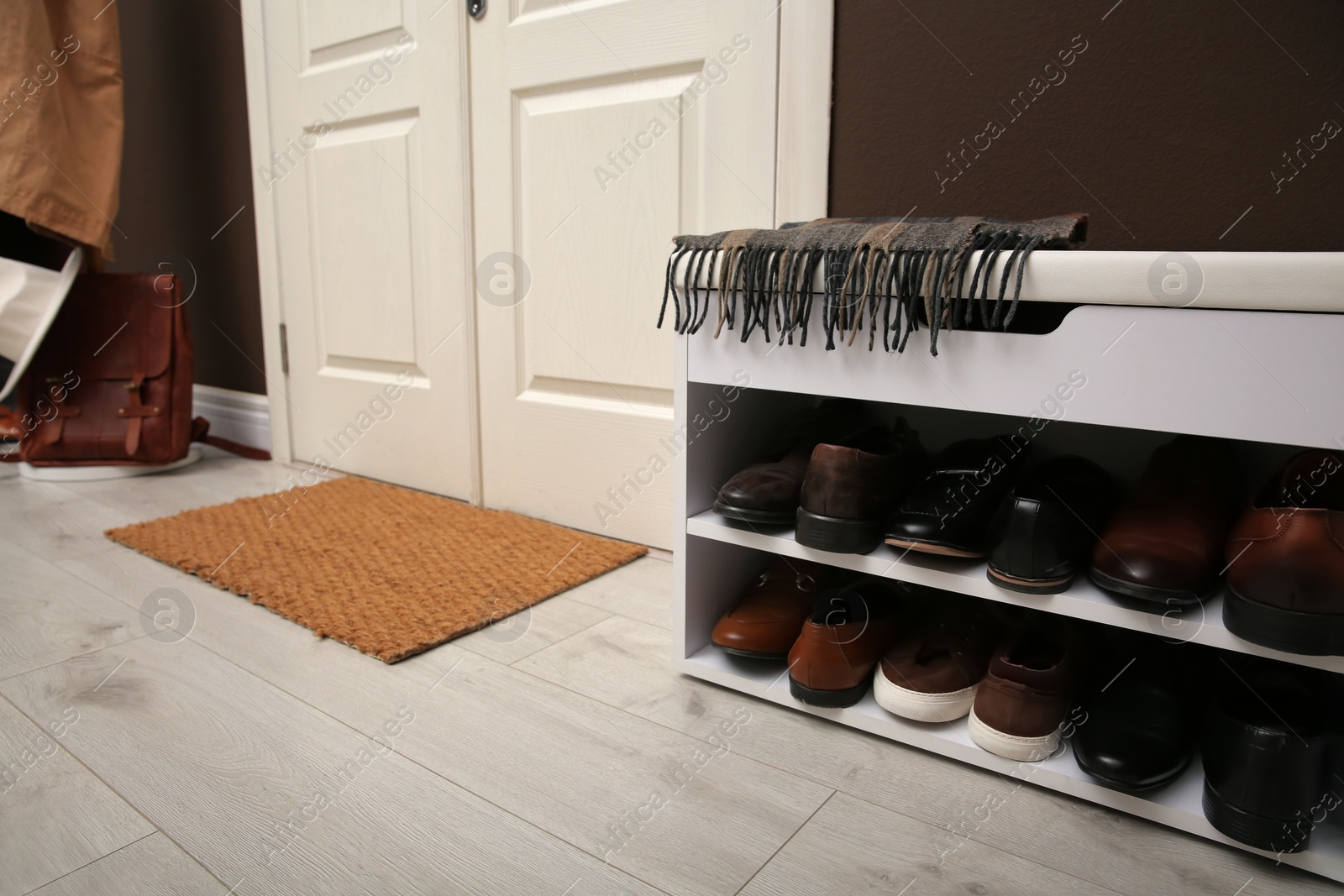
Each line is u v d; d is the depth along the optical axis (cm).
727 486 90
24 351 176
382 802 75
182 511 163
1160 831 71
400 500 171
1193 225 94
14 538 147
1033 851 69
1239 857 68
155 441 187
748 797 76
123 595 122
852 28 112
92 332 186
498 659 103
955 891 64
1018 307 86
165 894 63
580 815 73
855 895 64
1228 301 61
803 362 82
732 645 93
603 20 134
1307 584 60
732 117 123
